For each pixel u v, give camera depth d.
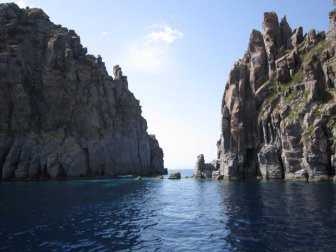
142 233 28.06
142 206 44.47
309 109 79.00
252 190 59.62
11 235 27.22
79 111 113.19
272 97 91.31
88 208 42.22
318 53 87.00
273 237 25.14
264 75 97.31
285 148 81.19
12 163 96.38
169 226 30.89
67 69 114.94
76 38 124.56
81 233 28.06
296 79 87.62
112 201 49.53
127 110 130.75
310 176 73.75
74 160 103.81
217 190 63.81
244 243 23.92
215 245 23.80
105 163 114.38
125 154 123.50
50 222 32.72
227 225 30.34
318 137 73.56
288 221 30.56
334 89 79.62
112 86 127.06
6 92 102.31
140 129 135.00
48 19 126.50
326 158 72.44
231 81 98.25
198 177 107.50
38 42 118.25
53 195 56.53
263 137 90.38
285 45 98.00
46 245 24.22
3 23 116.12
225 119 94.38
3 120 100.19
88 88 117.69
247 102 94.69
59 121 110.06
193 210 40.66
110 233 28.06
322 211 34.94
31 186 74.69
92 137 112.25
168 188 72.38
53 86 111.06
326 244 22.72
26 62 112.06
